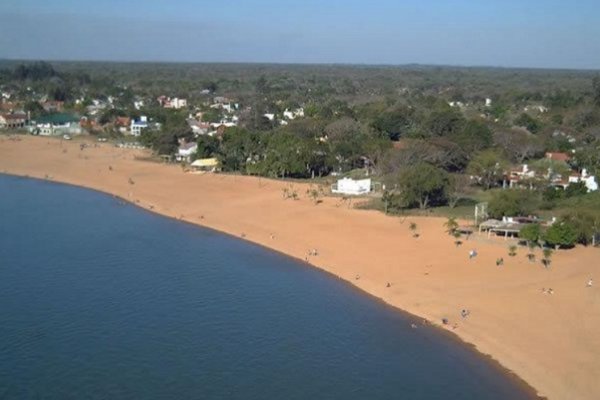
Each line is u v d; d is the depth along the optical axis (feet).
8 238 383.86
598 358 237.25
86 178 586.45
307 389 216.74
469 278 317.63
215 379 221.25
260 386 217.77
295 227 416.46
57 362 228.43
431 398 212.43
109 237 392.88
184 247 375.45
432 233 396.37
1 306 276.62
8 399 203.92
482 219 426.51
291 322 269.44
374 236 392.68
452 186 478.59
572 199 481.87
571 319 269.03
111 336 250.78
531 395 214.07
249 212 456.86
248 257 358.23
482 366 232.94
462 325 265.95
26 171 619.67
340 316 276.41
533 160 654.94
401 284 312.91
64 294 293.43
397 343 251.19
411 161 553.64
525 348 245.04
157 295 296.30
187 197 506.89
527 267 332.39
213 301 290.76
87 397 206.80
